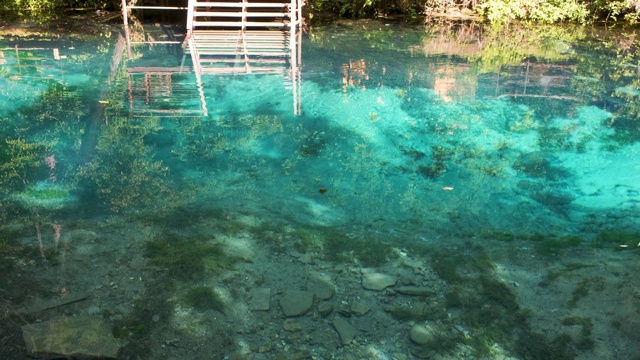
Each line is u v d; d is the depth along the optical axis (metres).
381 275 4.37
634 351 3.68
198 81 8.66
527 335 3.80
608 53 11.27
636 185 6.06
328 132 7.05
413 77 9.20
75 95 7.89
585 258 4.67
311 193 5.63
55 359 3.40
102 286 4.09
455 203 5.57
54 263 4.32
